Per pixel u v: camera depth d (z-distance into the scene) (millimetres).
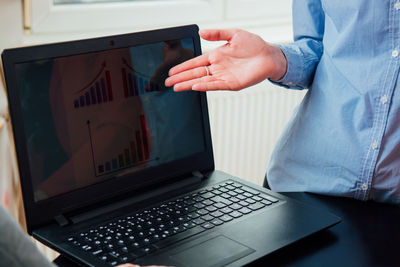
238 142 1860
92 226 797
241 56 919
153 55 904
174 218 824
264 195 910
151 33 901
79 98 828
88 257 718
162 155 927
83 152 836
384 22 872
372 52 900
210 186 937
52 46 800
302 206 879
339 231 845
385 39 883
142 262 711
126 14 1665
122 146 877
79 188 834
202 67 917
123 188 882
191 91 958
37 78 788
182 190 920
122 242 754
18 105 772
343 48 928
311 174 1028
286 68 982
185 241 762
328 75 975
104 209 843
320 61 1013
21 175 778
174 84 916
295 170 1054
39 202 796
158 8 1720
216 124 1781
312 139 1013
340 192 983
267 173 1144
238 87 906
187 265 706
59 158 813
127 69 876
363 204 960
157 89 913
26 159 782
